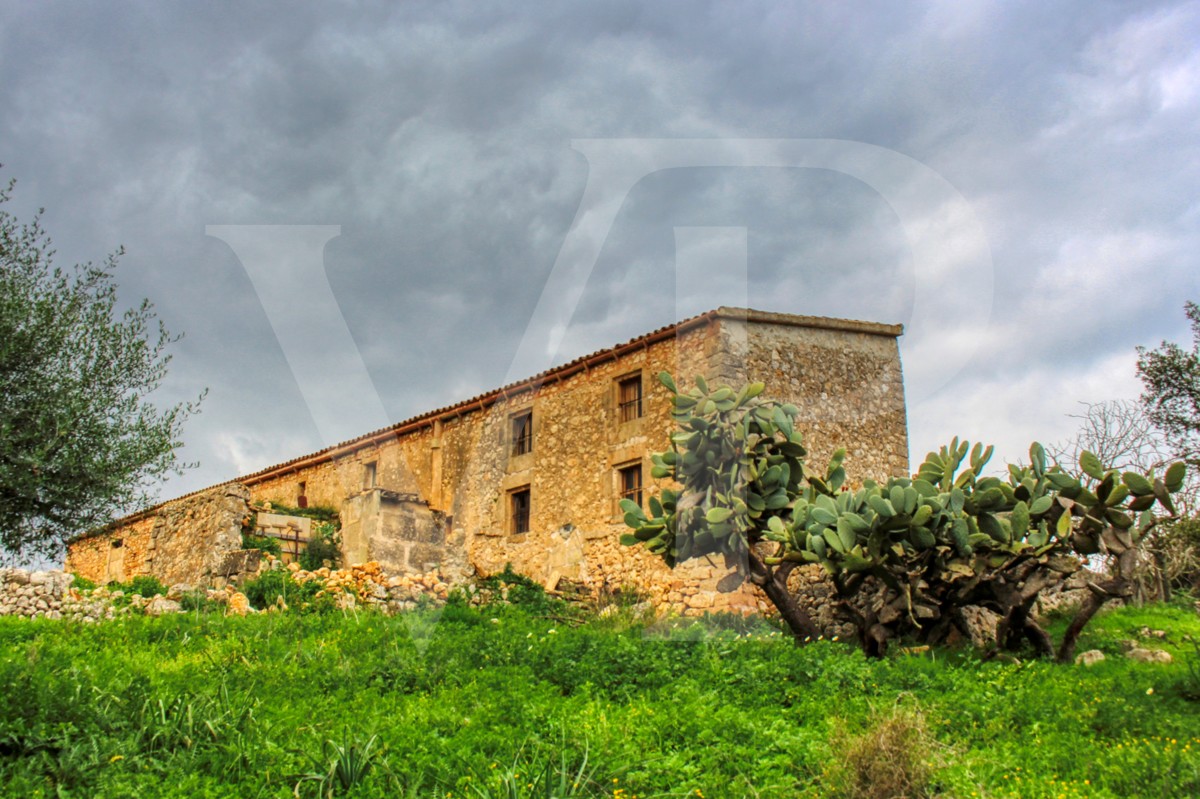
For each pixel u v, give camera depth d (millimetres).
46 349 7570
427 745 5625
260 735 5504
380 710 6473
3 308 7449
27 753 4641
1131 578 9602
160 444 8047
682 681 7562
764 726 6434
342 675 7496
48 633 8961
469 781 4898
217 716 5641
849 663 8125
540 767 5168
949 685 7828
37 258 7812
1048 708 6793
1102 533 9781
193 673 7137
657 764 5570
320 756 5172
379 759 5133
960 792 4863
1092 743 5930
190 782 4656
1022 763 5516
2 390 7402
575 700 7141
